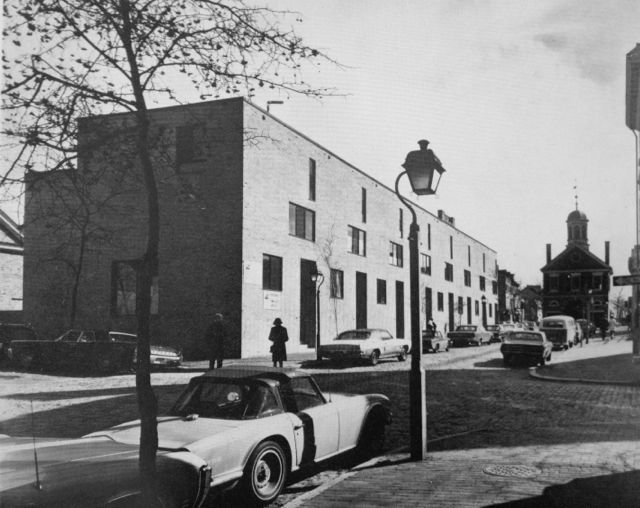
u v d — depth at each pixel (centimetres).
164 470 457
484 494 548
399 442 893
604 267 7594
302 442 650
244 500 577
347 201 3412
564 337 3506
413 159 784
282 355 1844
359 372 1964
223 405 630
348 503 536
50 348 1897
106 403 1213
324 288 3081
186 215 2434
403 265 4238
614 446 781
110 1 405
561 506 506
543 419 1043
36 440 508
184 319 2414
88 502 380
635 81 2316
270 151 2623
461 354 2970
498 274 7550
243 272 2384
